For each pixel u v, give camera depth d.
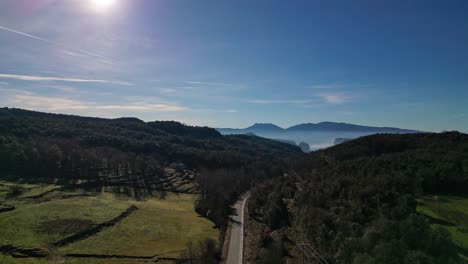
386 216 55.44
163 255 73.44
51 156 140.25
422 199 67.19
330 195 75.44
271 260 64.38
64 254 70.69
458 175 71.38
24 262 65.19
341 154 117.25
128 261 69.94
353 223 56.69
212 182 131.25
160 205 120.69
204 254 70.56
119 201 114.94
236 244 81.06
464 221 55.50
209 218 107.94
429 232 47.16
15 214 87.88
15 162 134.62
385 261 42.38
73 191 122.69
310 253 61.50
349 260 49.41
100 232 84.44
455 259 43.19
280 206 94.06
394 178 70.62
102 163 155.62
